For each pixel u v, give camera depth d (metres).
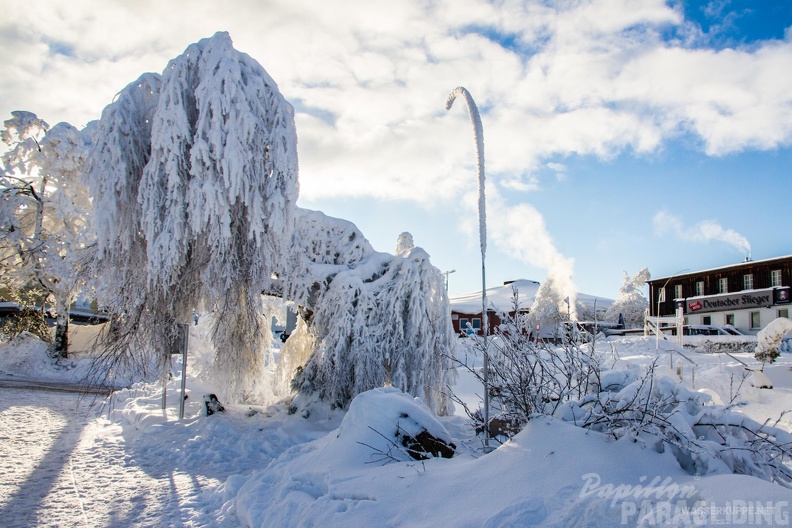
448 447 6.34
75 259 11.63
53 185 27.45
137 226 10.95
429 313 13.02
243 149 10.48
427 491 4.49
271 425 10.88
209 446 9.43
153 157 10.40
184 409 12.07
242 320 11.85
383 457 5.99
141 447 9.44
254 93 10.81
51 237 26.22
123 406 14.14
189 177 10.59
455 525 3.71
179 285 10.81
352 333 12.32
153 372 11.46
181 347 12.17
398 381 12.30
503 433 6.08
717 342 32.12
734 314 44.34
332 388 11.85
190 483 7.27
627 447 4.21
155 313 10.91
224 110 10.43
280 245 11.05
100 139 10.70
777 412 10.48
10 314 33.19
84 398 15.89
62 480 7.25
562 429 4.54
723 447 4.25
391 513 4.31
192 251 10.77
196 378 16.38
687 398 5.31
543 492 3.83
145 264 10.97
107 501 6.37
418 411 6.52
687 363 18.75
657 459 4.08
